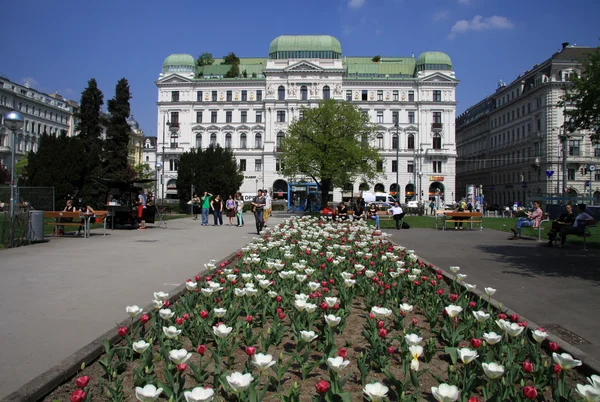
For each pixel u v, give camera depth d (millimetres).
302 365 4625
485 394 4074
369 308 7141
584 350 5523
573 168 72375
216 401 4059
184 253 14484
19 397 3930
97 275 10258
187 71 86062
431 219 40000
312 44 83562
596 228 28359
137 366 4875
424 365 5098
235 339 5441
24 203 18469
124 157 58531
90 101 55906
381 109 82125
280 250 11422
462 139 116562
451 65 83625
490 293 6402
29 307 7273
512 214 56125
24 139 94312
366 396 4172
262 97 83375
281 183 82875
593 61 12477
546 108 72875
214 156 58062
